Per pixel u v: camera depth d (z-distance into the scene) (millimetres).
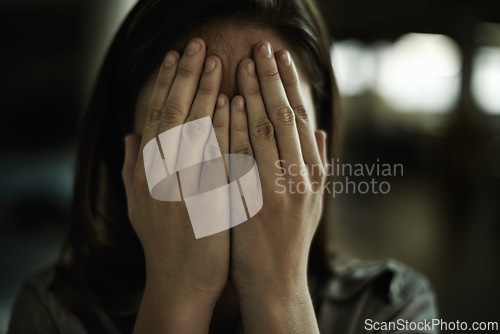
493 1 5145
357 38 6703
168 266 484
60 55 2947
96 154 633
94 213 648
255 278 483
